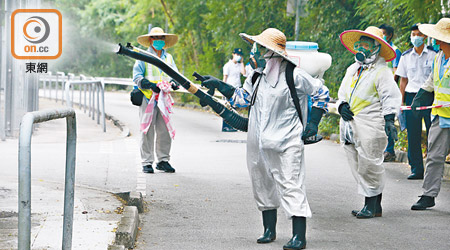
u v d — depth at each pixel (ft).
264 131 22.39
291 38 83.92
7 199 27.71
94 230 22.71
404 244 23.77
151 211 28.35
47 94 121.90
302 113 22.67
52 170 37.50
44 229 22.66
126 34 165.48
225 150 49.93
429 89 31.53
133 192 28.71
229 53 90.94
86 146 50.14
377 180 27.86
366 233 25.31
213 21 92.38
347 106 28.04
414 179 38.52
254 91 22.75
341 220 27.53
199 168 40.73
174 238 23.93
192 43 113.39
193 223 26.32
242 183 35.65
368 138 27.58
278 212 28.94
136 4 146.00
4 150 45.39
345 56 67.82
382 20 59.36
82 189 30.81
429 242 24.14
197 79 23.18
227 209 29.07
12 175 35.09
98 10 173.37
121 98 123.13
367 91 27.66
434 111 30.12
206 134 62.03
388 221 27.58
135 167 40.14
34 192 29.50
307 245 23.15
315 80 22.44
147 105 38.04
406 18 57.62
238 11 89.51
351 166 28.63
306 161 45.19
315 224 26.66
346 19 69.51
